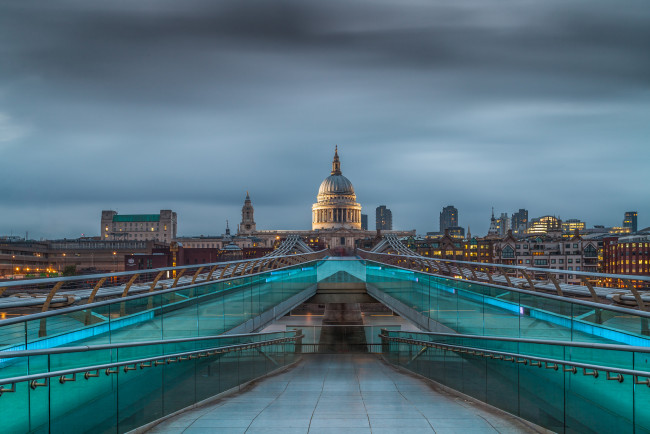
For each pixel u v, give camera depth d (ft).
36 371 29.68
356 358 117.70
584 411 34.50
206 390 53.47
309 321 193.26
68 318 39.65
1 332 33.68
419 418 42.19
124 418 37.86
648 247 492.13
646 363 29.66
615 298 65.10
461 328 70.95
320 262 151.02
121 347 37.73
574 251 541.34
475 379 53.11
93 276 49.90
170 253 507.71
